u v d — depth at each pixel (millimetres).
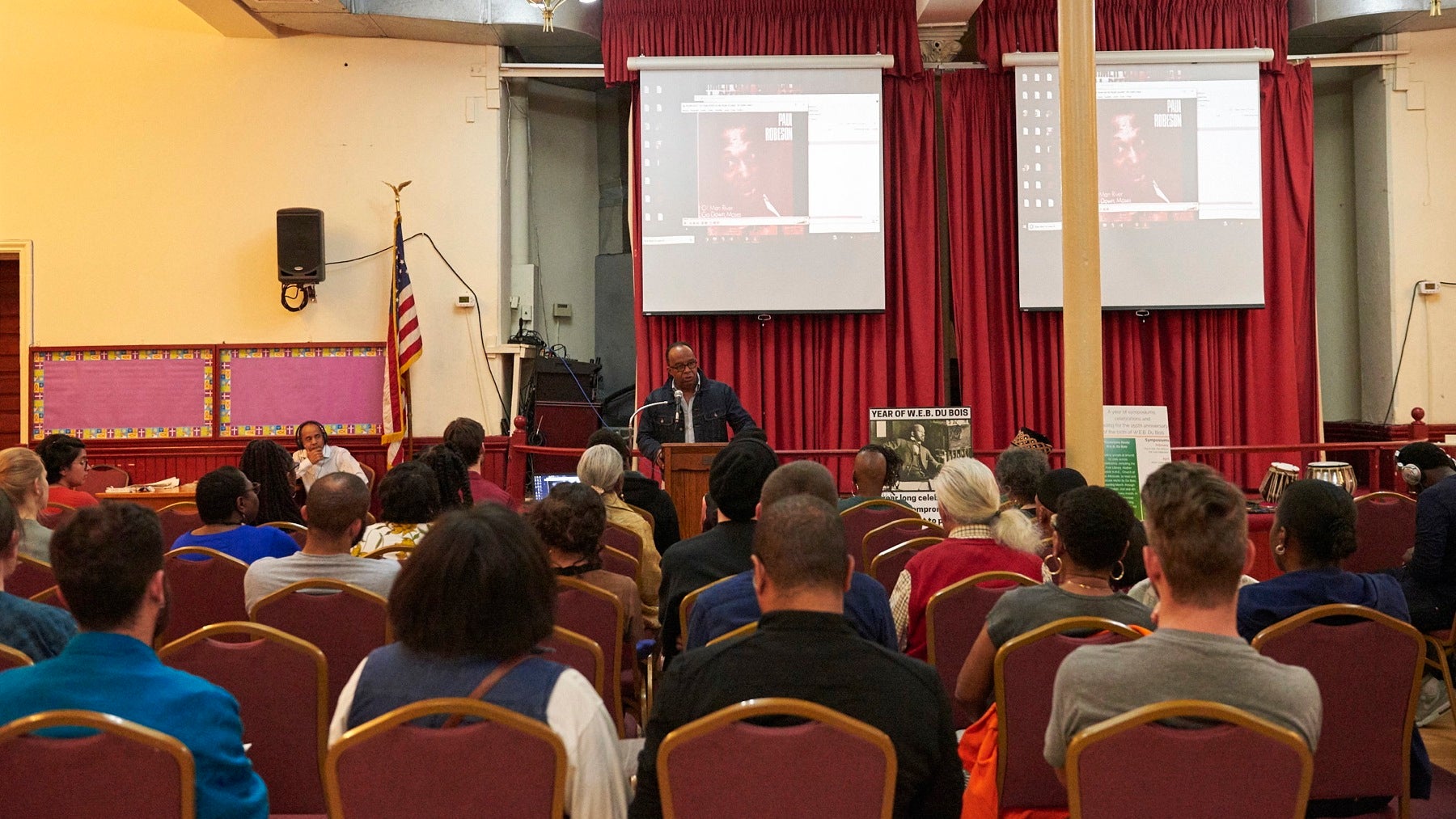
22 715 1751
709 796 1746
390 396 8008
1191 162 8398
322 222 8141
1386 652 2420
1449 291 8781
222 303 8258
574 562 3086
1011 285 8500
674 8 8367
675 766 1743
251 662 2395
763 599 1943
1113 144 8391
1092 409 5219
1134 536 3117
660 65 8242
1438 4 6883
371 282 8383
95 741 1685
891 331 8516
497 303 8477
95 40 8227
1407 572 4352
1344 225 9305
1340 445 6891
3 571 2527
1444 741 4109
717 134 8273
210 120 8273
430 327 8453
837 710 1818
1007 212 8508
